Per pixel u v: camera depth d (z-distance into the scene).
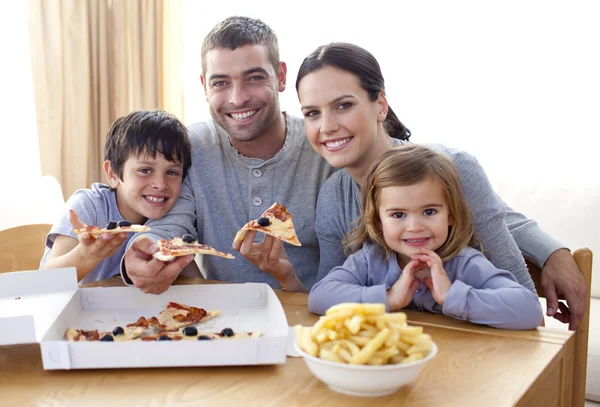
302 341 0.94
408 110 3.43
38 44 3.26
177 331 1.12
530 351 1.07
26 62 3.34
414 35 3.37
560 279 1.47
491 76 3.25
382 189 1.35
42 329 1.06
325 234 1.66
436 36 3.33
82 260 1.41
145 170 1.64
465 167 1.49
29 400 0.90
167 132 1.65
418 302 1.38
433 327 1.19
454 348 1.09
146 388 0.94
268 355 0.98
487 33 3.24
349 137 1.51
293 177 1.76
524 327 1.18
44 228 1.95
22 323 1.01
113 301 1.25
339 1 3.49
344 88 1.49
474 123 3.31
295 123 1.80
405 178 1.31
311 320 1.26
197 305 1.27
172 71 3.69
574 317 1.46
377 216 1.40
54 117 3.34
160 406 0.88
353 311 0.90
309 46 3.57
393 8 3.39
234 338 1.04
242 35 1.64
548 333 1.16
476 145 3.31
